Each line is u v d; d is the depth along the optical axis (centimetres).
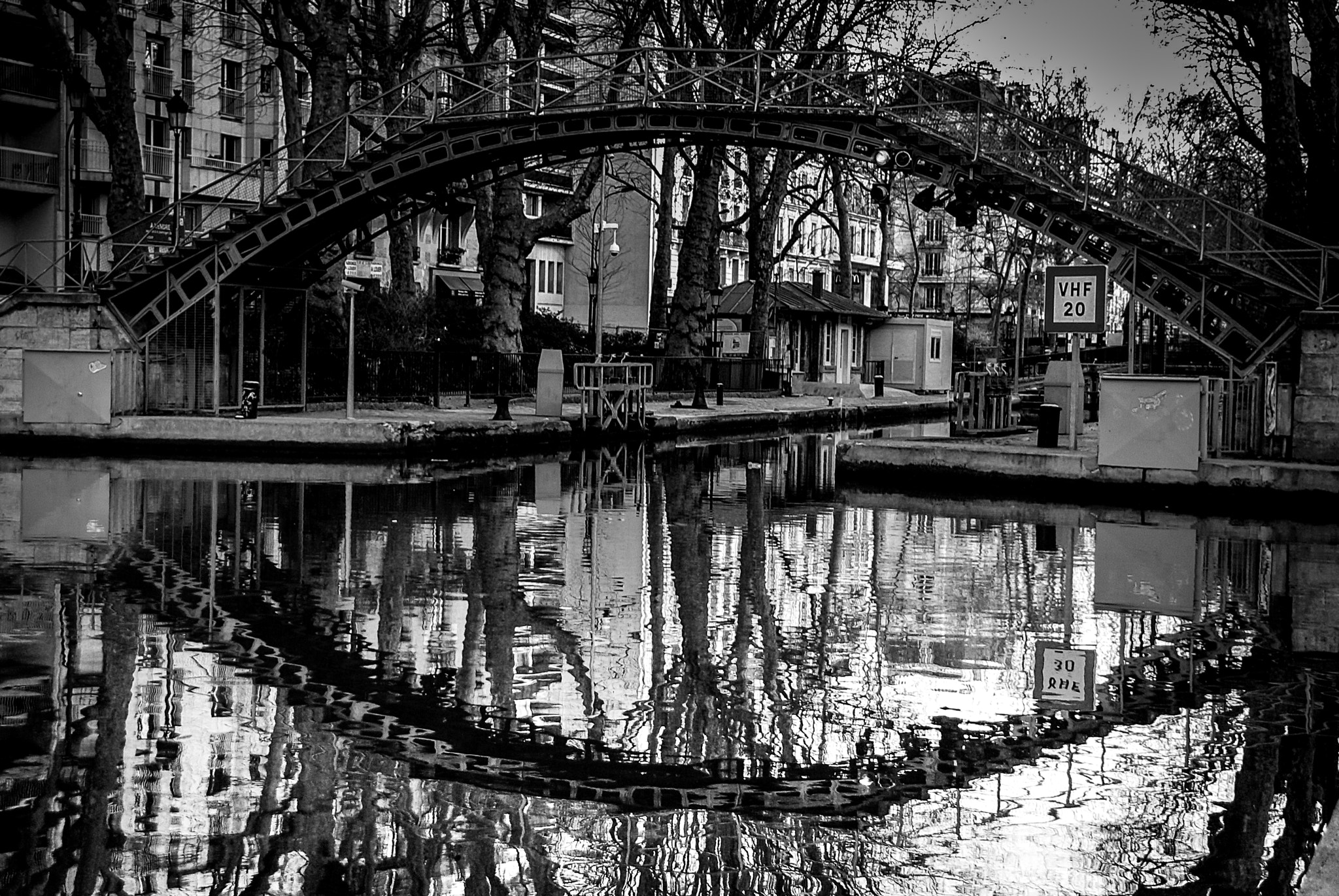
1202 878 698
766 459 3416
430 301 5244
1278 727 984
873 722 986
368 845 725
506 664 1135
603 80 3316
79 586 1413
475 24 4569
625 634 1268
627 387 3953
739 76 4659
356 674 1088
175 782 818
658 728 961
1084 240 2925
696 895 669
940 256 12925
